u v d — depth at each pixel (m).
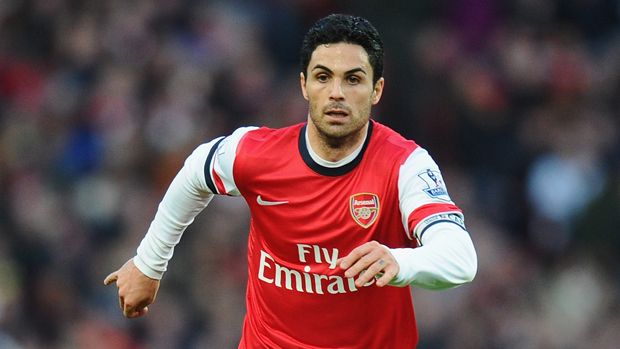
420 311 43.41
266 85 53.56
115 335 41.94
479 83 54.12
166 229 21.72
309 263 20.66
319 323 20.94
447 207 19.61
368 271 18.16
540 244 50.28
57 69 53.22
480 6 57.22
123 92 50.88
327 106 19.66
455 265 18.92
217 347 42.16
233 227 45.22
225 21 55.59
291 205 20.47
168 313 42.44
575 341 45.78
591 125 54.28
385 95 52.03
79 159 49.19
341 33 19.64
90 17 54.19
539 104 55.16
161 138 49.41
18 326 41.69
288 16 56.50
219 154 20.91
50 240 45.09
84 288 43.97
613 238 48.41
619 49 58.16
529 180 51.88
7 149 49.09
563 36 58.19
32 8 54.50
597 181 51.72
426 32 56.12
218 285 43.66
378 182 20.14
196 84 51.81
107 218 46.44
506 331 44.69
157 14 54.50
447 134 52.38
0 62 52.72
